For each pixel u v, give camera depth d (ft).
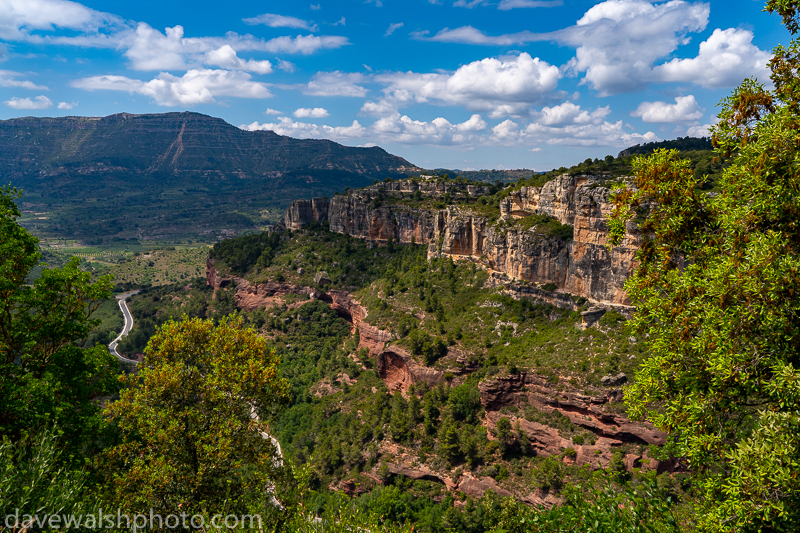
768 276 58.54
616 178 295.28
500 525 85.56
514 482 249.55
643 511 62.54
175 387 120.37
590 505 63.82
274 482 122.31
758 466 52.13
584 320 294.87
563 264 324.80
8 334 120.26
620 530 60.13
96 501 90.53
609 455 230.48
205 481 110.42
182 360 134.00
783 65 72.23
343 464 306.96
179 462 113.29
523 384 277.03
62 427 113.91
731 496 55.77
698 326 69.36
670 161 80.02
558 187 332.80
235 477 117.08
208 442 114.42
